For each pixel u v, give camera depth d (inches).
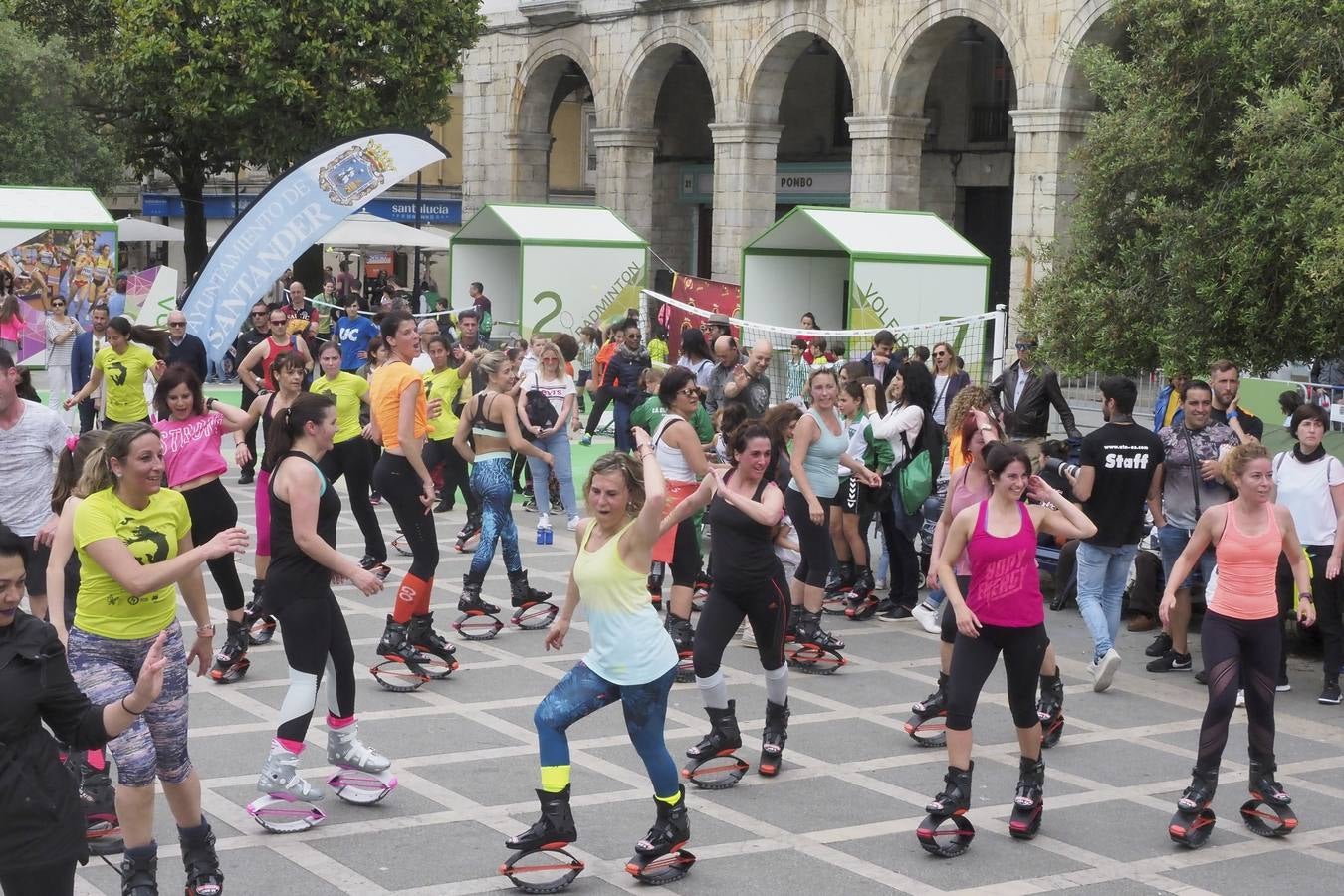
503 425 452.1
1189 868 289.1
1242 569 309.6
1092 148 596.4
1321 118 505.4
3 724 202.1
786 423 425.7
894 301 798.5
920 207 1376.7
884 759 351.3
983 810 318.3
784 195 1509.6
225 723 361.1
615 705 389.1
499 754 344.5
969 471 362.3
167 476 397.4
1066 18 1018.1
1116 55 620.4
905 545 495.5
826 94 1482.5
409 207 1712.6
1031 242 1047.0
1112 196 593.3
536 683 406.0
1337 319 495.2
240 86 1258.0
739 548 325.7
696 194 1626.5
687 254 1652.3
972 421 361.4
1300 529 413.1
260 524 386.3
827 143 1488.7
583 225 1034.1
